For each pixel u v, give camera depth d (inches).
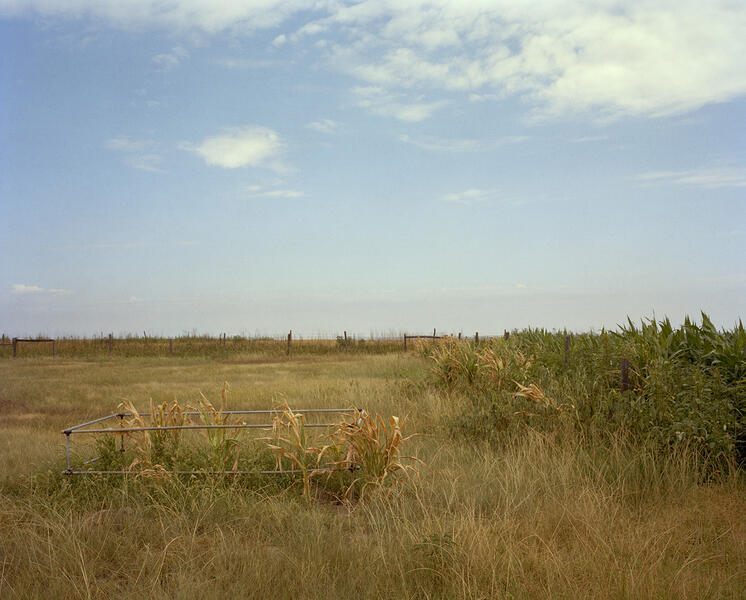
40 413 512.4
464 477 261.6
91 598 160.2
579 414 316.2
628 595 151.4
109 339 1323.8
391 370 764.0
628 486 242.2
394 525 206.8
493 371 442.0
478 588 159.9
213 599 153.9
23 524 214.8
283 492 248.5
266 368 939.3
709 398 270.2
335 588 163.2
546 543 190.1
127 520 213.5
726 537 195.5
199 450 281.0
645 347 334.3
